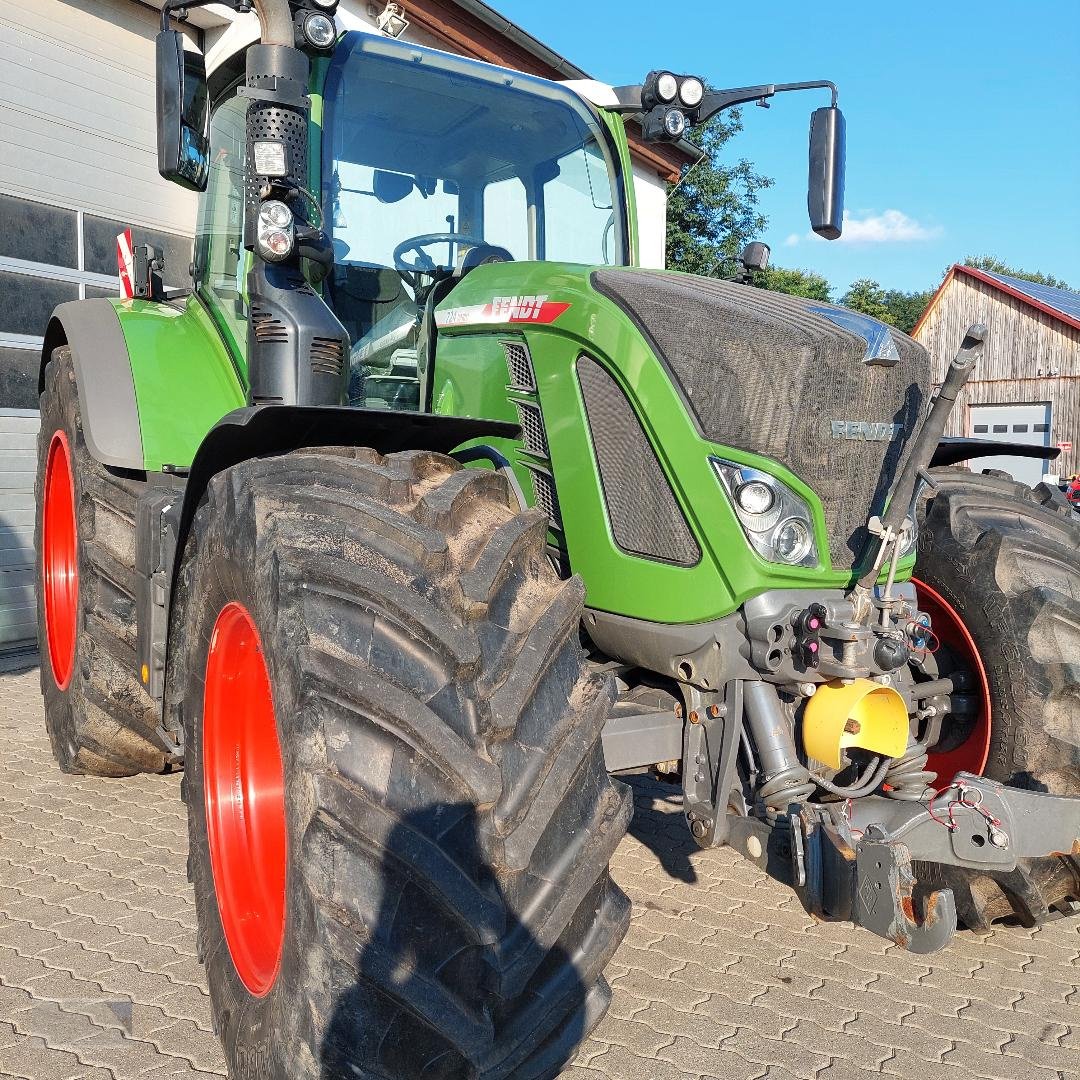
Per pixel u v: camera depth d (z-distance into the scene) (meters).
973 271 24.48
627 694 2.65
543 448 2.72
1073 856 2.59
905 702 2.51
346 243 3.04
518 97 3.37
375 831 1.66
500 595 1.95
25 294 6.32
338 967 1.64
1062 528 3.07
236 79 3.28
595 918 1.88
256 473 2.14
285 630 1.83
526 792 1.76
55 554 4.07
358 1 7.40
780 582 2.33
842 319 2.49
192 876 2.31
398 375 3.15
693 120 3.44
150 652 2.91
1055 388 23.44
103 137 6.77
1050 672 2.79
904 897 2.03
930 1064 2.33
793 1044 2.40
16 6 6.14
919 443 2.23
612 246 3.58
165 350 3.29
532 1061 1.76
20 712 5.00
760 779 2.38
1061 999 2.65
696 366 2.40
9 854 3.33
